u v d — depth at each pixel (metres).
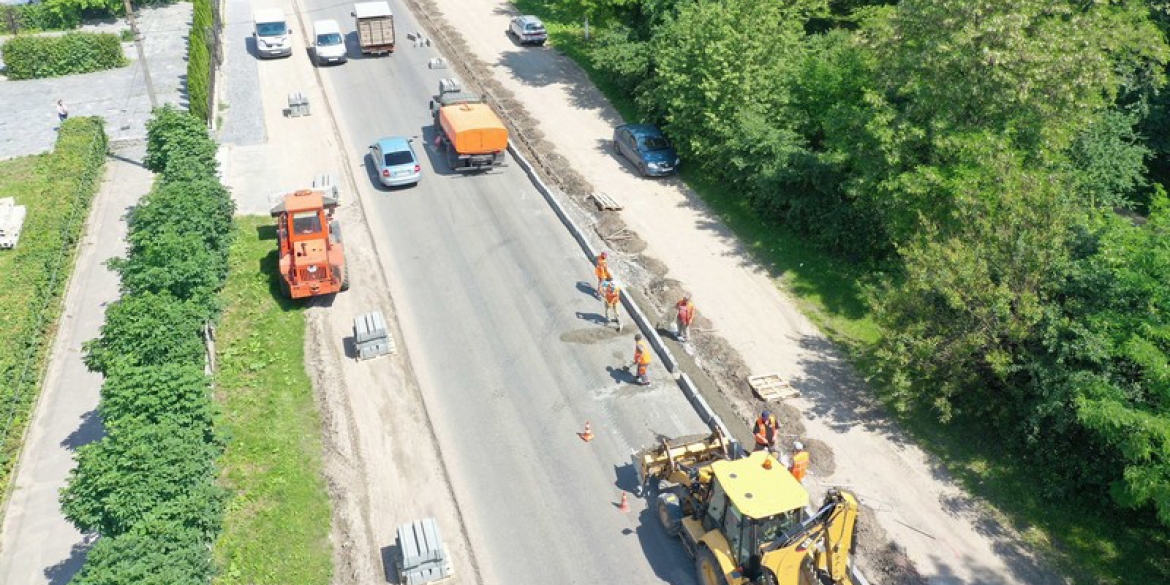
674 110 33.81
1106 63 22.36
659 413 21.42
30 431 21.52
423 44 48.62
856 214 27.58
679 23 34.22
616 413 21.39
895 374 20.56
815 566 14.41
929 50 22.84
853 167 26.88
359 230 29.92
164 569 14.71
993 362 19.34
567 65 45.75
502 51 47.97
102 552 14.91
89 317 25.77
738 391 22.47
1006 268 20.19
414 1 57.06
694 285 27.25
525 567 17.12
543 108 40.84
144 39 49.03
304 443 20.23
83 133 35.34
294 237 25.19
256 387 22.09
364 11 45.66
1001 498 19.11
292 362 23.14
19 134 37.22
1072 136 23.73
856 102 30.28
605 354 23.66
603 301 26.09
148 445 16.78
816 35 35.19
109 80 43.31
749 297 26.67
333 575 16.92
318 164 34.81
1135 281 17.97
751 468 15.63
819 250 28.67
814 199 28.62
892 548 17.78
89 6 51.00
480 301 25.97
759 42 31.86
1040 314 18.88
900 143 23.84
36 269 27.00
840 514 14.35
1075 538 18.12
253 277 26.89
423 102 41.16
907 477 19.72
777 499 14.74
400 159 32.22
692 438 19.55
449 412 21.41
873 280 26.88
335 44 44.66
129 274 22.73
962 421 21.23
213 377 21.25
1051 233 19.95
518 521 18.22
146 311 20.66
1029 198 20.70
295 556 17.22
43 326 24.89
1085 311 18.95
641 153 34.03
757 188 30.59
